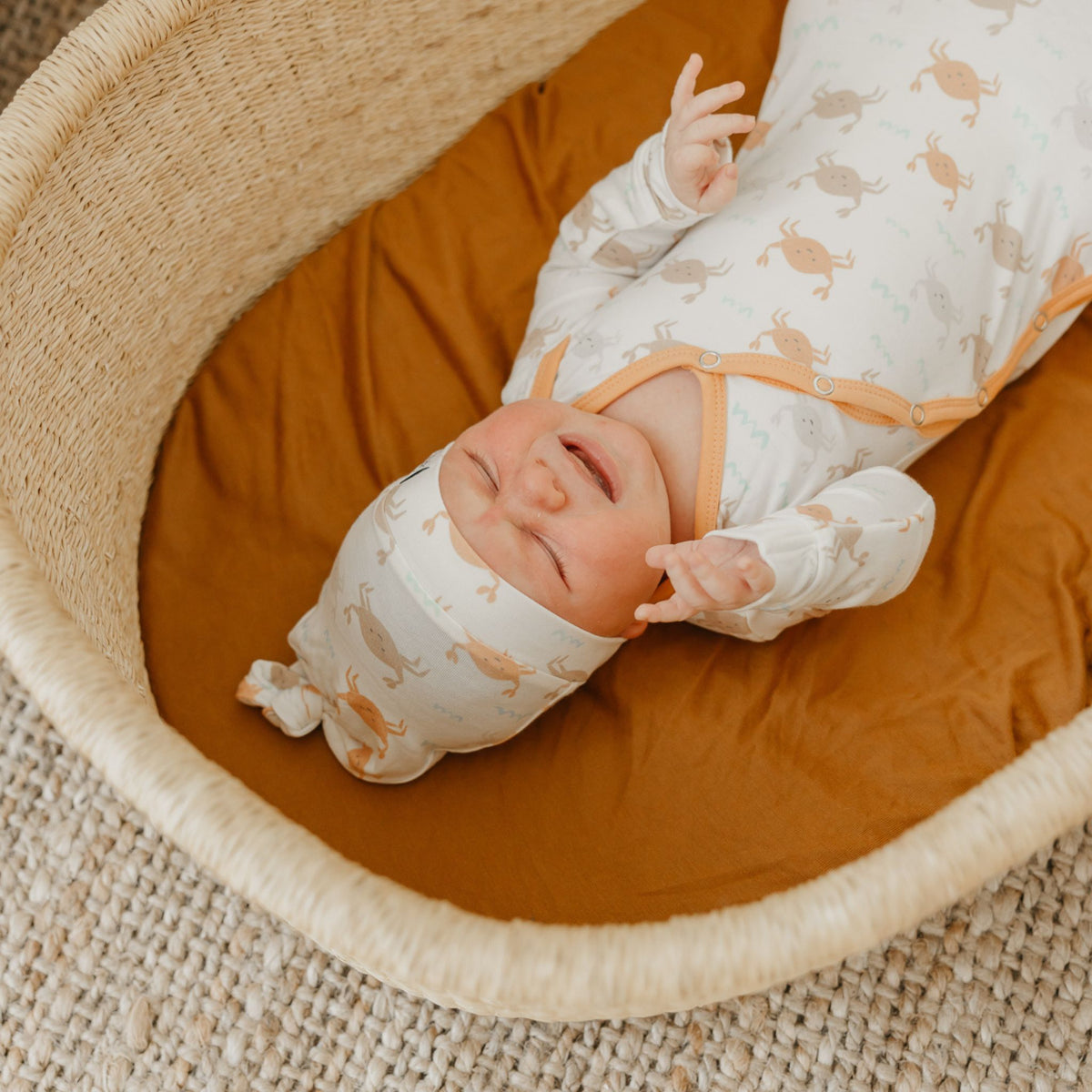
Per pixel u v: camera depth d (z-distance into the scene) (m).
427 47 1.53
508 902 1.28
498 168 1.60
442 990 0.82
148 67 1.23
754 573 1.02
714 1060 1.31
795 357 1.15
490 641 1.09
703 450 1.15
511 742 1.34
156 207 1.34
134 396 1.40
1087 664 1.30
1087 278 1.28
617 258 1.32
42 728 1.50
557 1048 1.33
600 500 1.09
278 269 1.58
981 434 1.43
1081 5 1.24
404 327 1.53
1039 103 1.22
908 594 1.35
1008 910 1.35
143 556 1.42
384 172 1.62
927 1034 1.31
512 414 1.14
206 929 1.40
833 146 1.23
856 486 1.15
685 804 1.29
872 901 0.79
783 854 1.25
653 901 1.26
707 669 1.33
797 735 1.30
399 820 1.31
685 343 1.17
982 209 1.22
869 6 1.30
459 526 1.08
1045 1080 1.28
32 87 1.13
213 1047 1.34
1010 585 1.33
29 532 1.15
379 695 1.19
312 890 0.79
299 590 1.42
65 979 1.38
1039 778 0.83
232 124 1.38
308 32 1.39
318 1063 1.33
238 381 1.50
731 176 1.18
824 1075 1.30
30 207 1.14
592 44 1.65
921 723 1.28
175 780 0.83
